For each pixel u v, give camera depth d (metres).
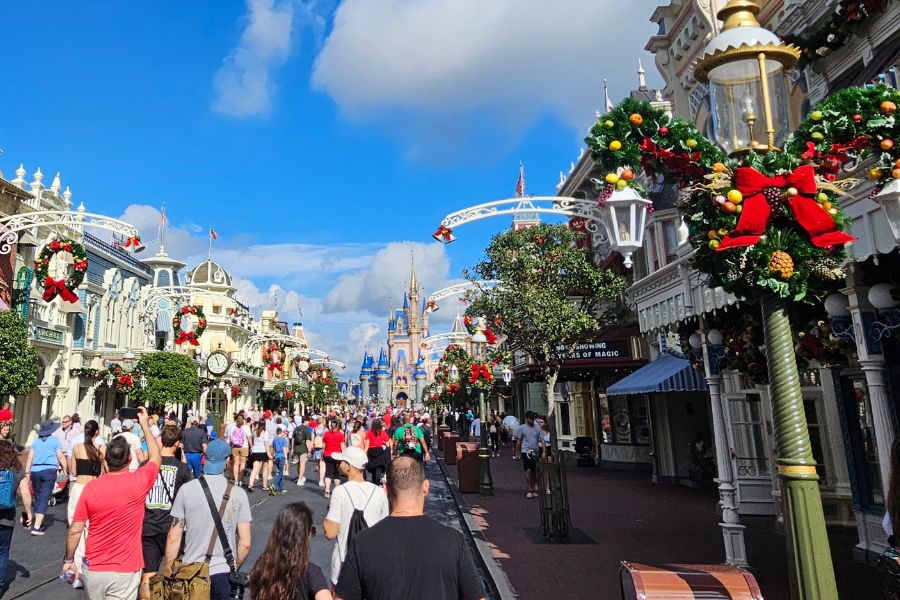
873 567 7.38
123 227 14.79
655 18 15.10
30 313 22.06
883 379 5.46
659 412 17.03
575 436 27.17
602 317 18.84
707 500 13.21
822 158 3.86
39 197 22.17
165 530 5.77
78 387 25.41
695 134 3.89
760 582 6.73
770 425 10.23
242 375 43.88
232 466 15.57
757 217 3.54
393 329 166.75
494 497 14.23
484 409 25.72
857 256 4.45
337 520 4.82
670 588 3.82
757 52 3.91
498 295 16.23
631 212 4.09
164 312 35.53
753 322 7.18
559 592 6.62
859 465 7.82
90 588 4.56
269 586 3.41
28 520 10.52
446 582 2.72
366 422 17.59
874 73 7.65
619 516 11.39
